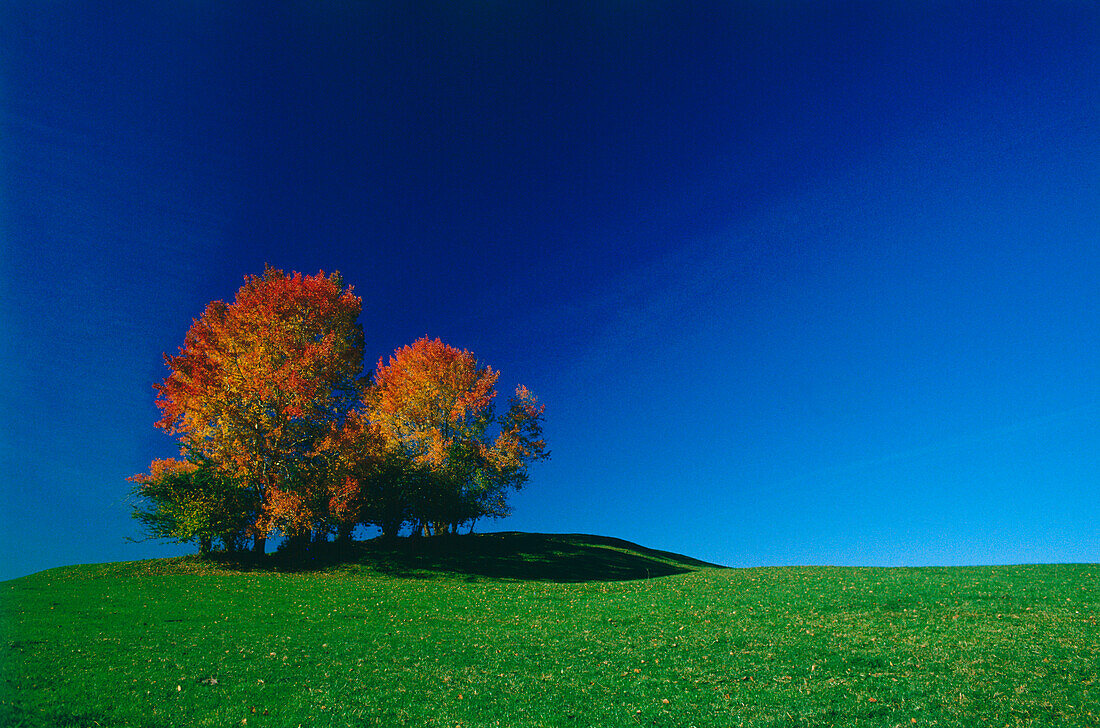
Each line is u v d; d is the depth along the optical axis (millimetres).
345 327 42344
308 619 21750
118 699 13273
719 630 20203
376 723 12898
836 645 17594
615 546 57094
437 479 44156
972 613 20547
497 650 18234
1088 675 13727
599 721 13039
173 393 36562
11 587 26906
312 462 38781
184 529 36594
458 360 46344
